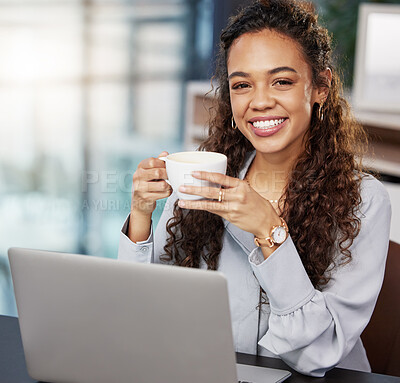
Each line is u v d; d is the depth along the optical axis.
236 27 1.39
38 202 4.07
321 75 1.44
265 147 1.40
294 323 1.26
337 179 1.48
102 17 4.38
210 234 1.53
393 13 3.36
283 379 1.20
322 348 1.26
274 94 1.36
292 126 1.39
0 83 4.13
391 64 3.38
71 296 1.04
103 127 4.45
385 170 3.32
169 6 4.56
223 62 1.55
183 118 4.70
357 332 1.34
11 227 3.89
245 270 1.49
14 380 1.17
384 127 3.38
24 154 4.17
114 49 4.44
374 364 1.55
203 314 0.97
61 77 4.28
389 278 1.55
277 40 1.36
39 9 4.19
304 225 1.46
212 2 4.65
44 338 1.10
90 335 1.05
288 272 1.26
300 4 1.42
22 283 1.07
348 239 1.42
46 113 4.25
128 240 1.46
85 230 3.90
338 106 1.53
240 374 1.21
